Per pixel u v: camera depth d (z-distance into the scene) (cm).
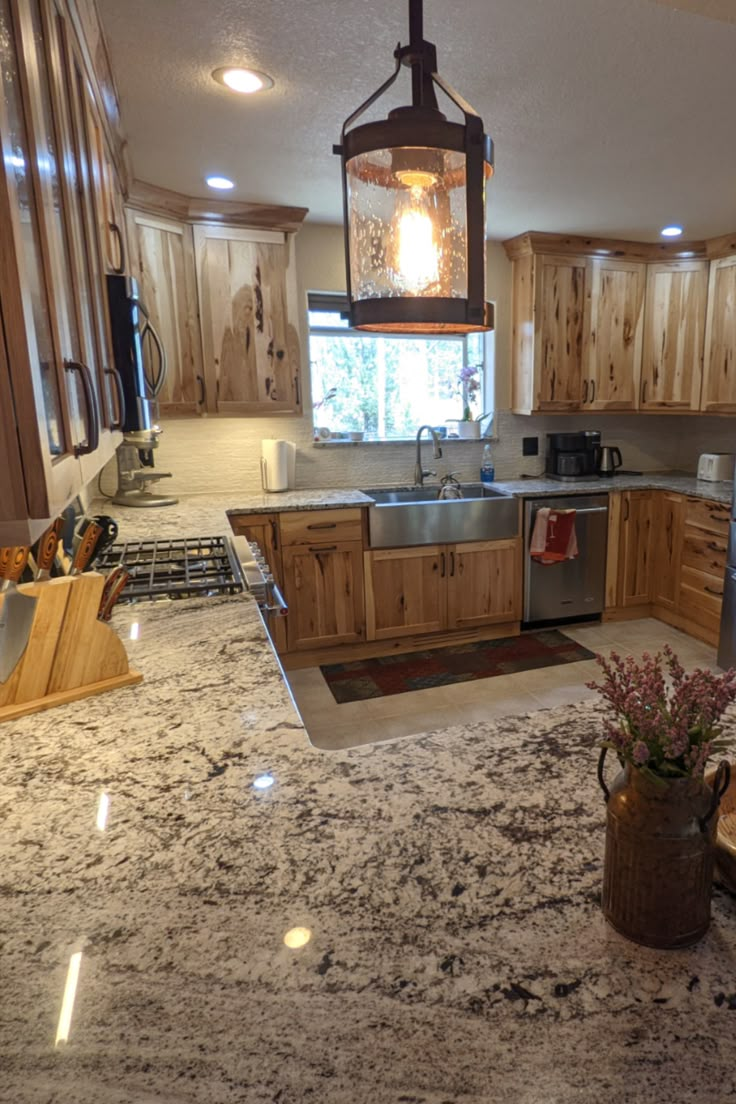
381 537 351
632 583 407
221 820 85
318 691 323
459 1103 50
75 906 71
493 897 71
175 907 70
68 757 101
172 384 314
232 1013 58
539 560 378
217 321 324
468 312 104
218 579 191
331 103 208
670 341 400
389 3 155
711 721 65
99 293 153
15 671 115
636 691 66
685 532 380
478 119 97
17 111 79
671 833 62
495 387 415
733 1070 52
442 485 405
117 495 338
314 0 154
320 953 64
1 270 71
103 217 172
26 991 60
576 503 386
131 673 129
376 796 89
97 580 122
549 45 175
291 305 336
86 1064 53
